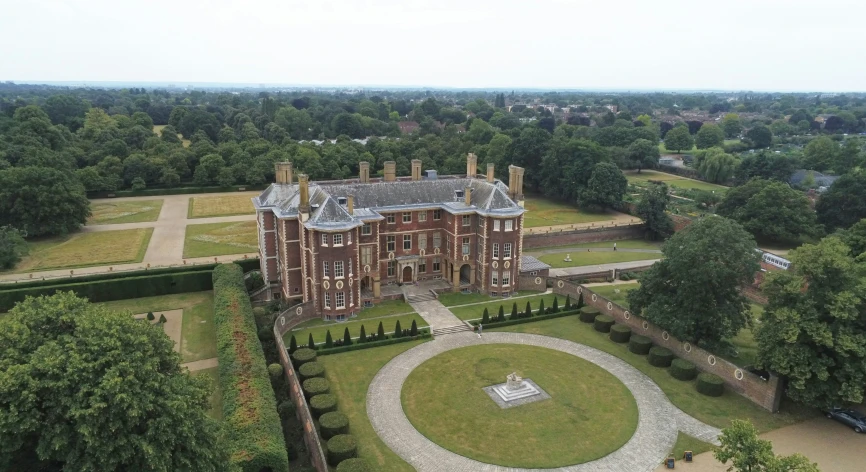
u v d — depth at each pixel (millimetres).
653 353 64125
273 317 73688
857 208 111500
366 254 80625
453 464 46625
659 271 67562
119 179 150875
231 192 159875
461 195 89688
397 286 86812
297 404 52688
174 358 39031
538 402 56125
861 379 49250
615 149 195375
